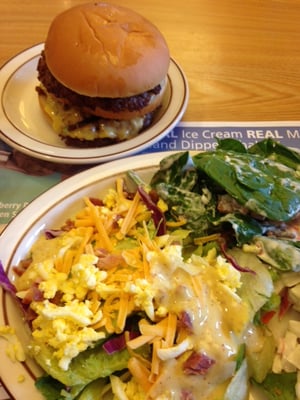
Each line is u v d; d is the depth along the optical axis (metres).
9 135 0.36
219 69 0.45
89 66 0.35
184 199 0.29
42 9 0.49
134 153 0.35
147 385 0.22
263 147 0.33
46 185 0.34
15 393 0.21
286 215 0.27
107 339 0.23
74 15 0.37
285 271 0.26
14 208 0.32
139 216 0.29
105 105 0.36
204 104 0.41
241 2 0.54
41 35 0.46
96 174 0.31
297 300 0.26
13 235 0.27
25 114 0.41
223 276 0.24
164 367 0.22
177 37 0.48
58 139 0.39
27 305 0.24
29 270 0.25
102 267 0.24
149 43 0.37
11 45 0.45
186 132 0.39
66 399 0.22
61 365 0.21
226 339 0.23
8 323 0.23
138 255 0.25
